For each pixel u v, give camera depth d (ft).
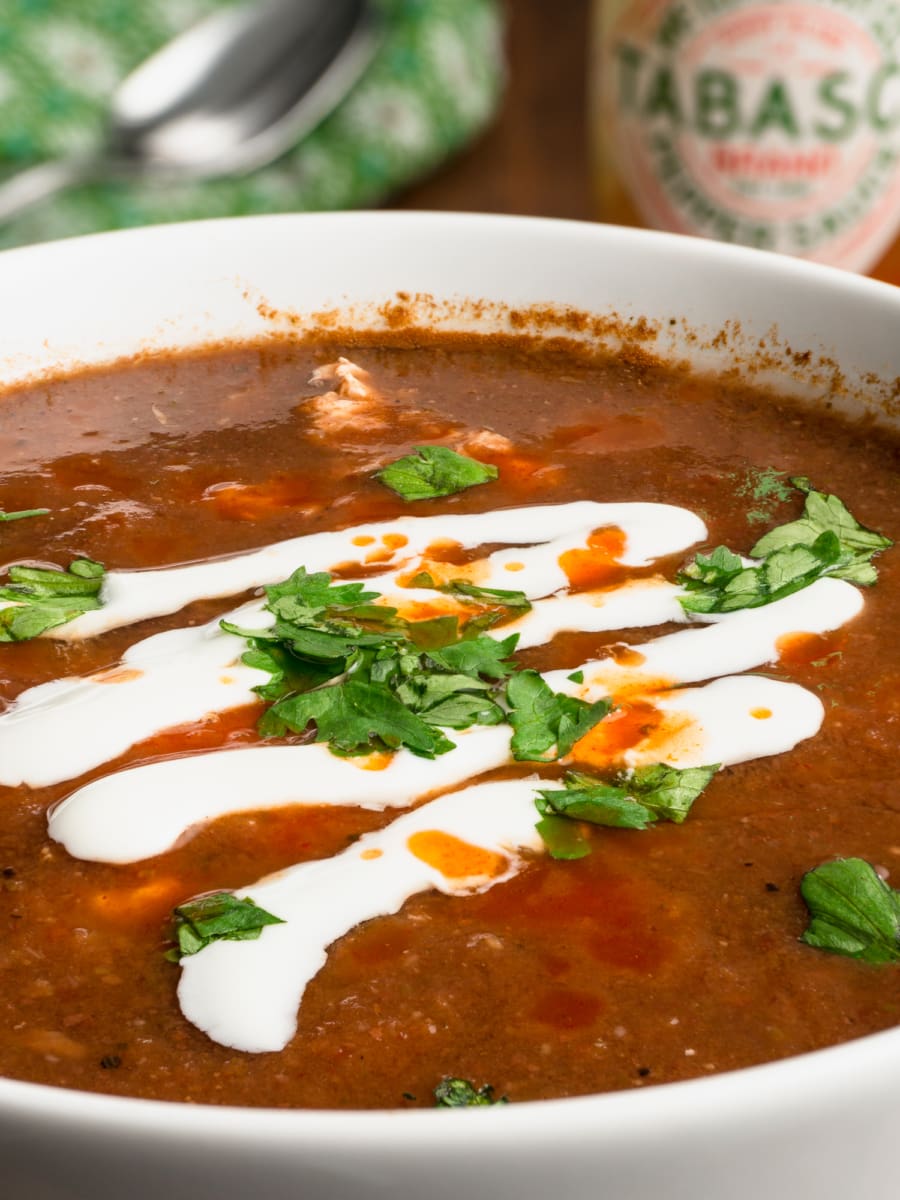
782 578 1.03
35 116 1.48
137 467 1.11
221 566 1.04
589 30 1.70
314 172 1.50
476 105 1.54
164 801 0.94
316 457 1.11
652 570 1.04
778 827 0.94
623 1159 0.67
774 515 1.07
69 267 1.15
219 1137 0.66
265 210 1.49
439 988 0.90
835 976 0.90
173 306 1.17
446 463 1.09
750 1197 0.72
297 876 0.92
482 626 1.01
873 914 0.91
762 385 1.15
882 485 1.09
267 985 0.90
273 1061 0.87
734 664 0.99
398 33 1.52
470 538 1.05
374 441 1.12
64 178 1.43
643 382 1.16
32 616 1.01
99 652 1.00
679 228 1.30
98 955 0.91
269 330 1.18
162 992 0.90
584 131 1.59
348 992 0.90
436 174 1.55
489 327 1.18
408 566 1.04
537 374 1.17
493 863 0.93
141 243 1.16
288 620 1.00
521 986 0.90
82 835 0.94
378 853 0.93
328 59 1.49
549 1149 0.66
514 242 1.16
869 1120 0.71
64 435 1.13
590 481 1.09
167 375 1.17
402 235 1.17
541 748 0.96
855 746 0.97
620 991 0.90
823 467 1.10
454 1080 0.86
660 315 1.16
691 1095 0.67
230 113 1.47
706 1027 0.89
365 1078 0.87
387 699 0.96
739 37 1.25
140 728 0.97
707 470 1.10
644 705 0.98
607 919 0.91
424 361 1.18
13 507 1.08
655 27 1.27
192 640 1.00
